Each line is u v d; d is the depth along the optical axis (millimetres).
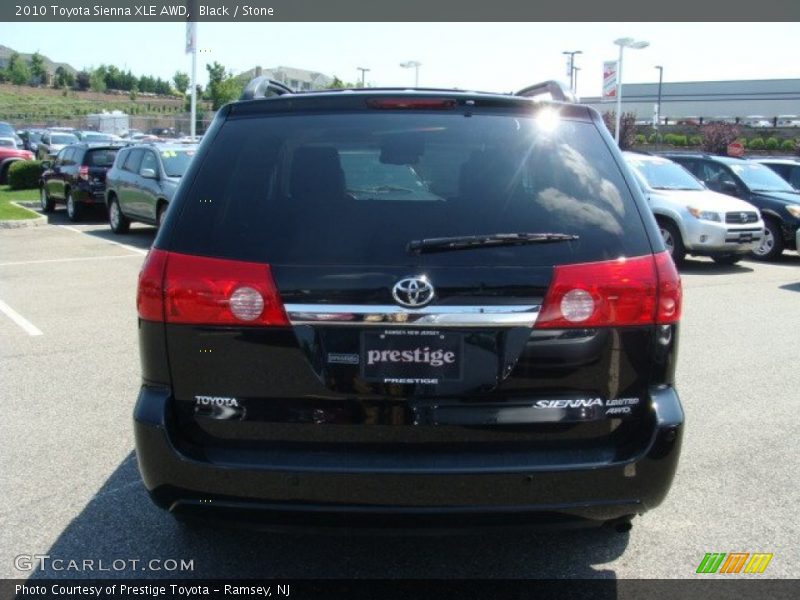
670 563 3559
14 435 4996
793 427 5297
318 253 2836
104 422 5238
